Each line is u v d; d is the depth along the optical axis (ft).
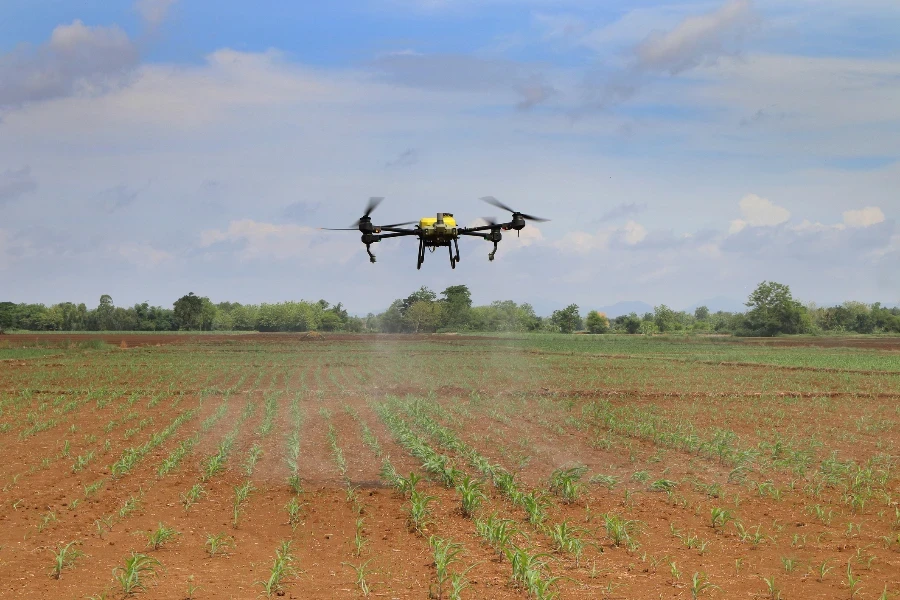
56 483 57.62
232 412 100.73
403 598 33.19
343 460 64.64
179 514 48.93
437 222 50.70
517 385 135.95
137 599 32.81
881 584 35.47
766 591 34.53
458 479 56.03
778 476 60.64
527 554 39.19
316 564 38.65
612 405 105.81
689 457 68.69
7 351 225.35
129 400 110.83
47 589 34.06
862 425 88.33
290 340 297.53
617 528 42.45
